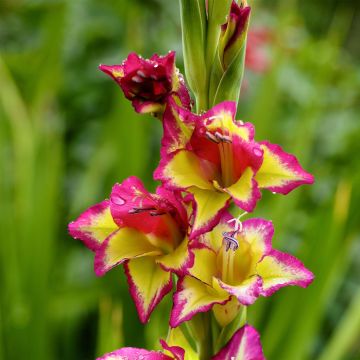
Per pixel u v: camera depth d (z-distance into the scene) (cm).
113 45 154
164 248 67
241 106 155
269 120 125
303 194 136
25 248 108
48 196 112
